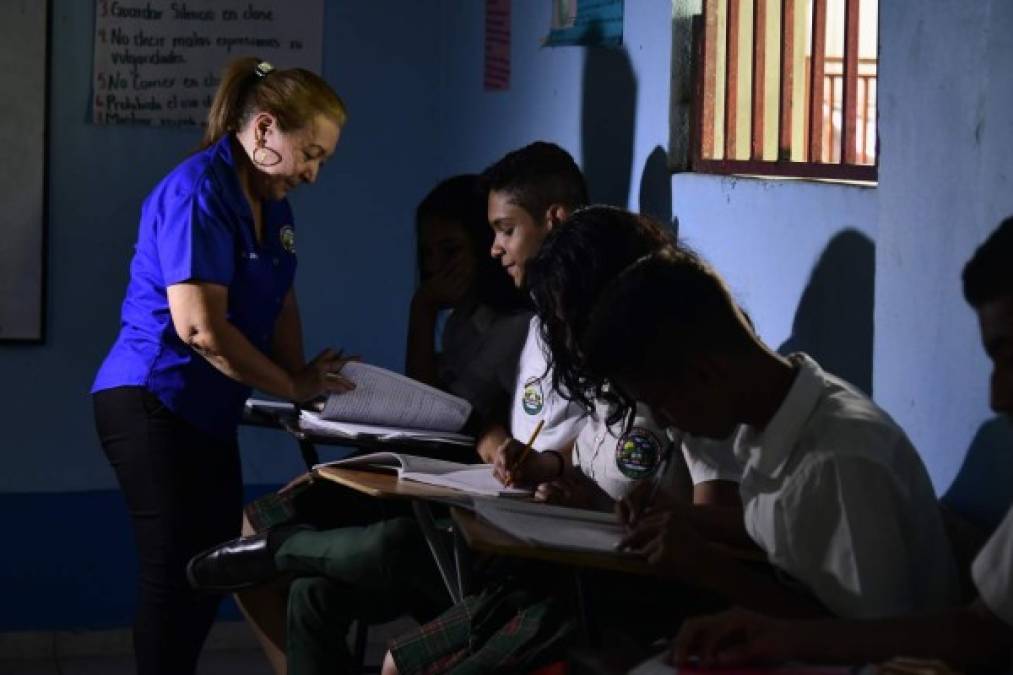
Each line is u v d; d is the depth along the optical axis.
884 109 2.20
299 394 3.22
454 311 3.37
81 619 4.73
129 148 4.71
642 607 2.24
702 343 1.83
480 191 3.18
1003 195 1.91
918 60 2.11
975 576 1.59
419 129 4.93
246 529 3.05
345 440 3.09
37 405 4.70
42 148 4.62
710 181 2.98
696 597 2.23
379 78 4.87
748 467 1.94
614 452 2.53
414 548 2.60
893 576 1.76
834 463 1.80
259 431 4.89
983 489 1.96
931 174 2.08
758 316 2.79
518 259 2.96
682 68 3.13
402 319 4.96
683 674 1.57
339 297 4.91
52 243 4.69
